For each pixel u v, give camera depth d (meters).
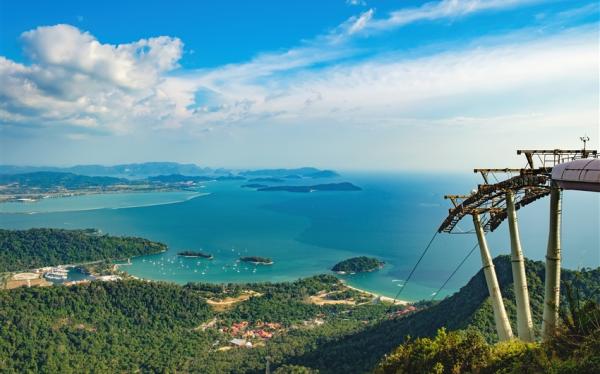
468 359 29.14
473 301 100.94
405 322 120.62
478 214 33.38
